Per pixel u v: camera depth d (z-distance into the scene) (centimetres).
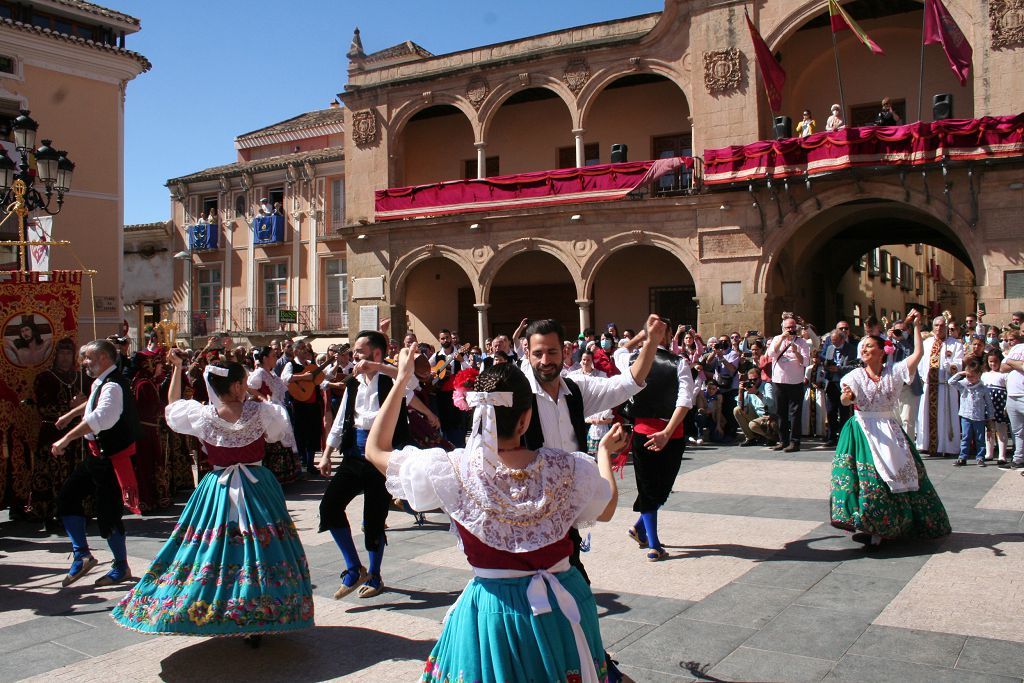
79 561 662
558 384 450
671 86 2530
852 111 2277
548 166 2714
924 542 702
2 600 620
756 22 2134
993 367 1136
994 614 519
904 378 685
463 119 2838
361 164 2728
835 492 694
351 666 475
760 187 2052
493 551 296
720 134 2162
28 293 938
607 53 2348
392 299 2594
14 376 923
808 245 2250
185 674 470
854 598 562
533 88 2598
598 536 764
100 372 681
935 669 441
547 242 2347
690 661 462
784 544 715
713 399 1494
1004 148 1761
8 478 917
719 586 601
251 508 501
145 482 944
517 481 299
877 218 2269
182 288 3569
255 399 554
